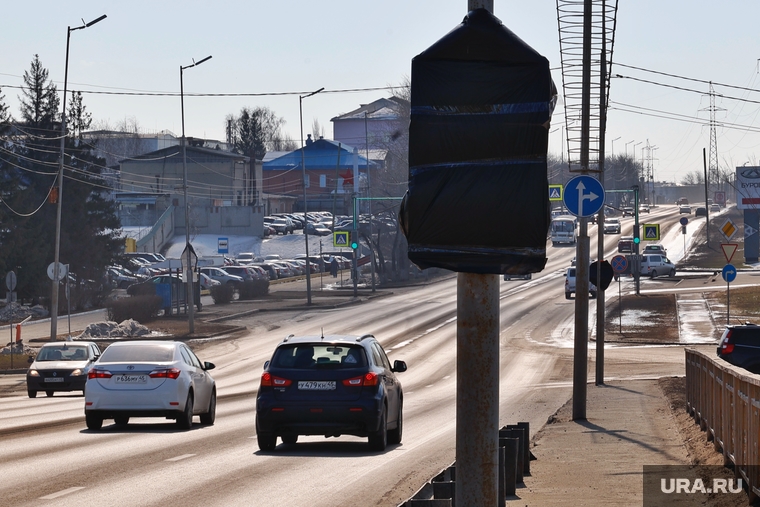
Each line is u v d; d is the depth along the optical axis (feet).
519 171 36.22
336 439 123.13
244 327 369.09
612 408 152.56
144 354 129.08
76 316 434.30
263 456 100.58
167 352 129.70
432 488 61.72
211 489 77.97
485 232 36.27
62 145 302.66
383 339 326.03
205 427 134.72
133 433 123.75
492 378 36.91
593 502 70.54
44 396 209.97
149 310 385.29
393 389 112.88
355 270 491.31
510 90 36.37
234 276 544.21
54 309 298.15
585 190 135.44
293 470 90.07
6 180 479.00
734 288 440.45
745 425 69.26
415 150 36.94
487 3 38.60
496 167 36.37
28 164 531.50
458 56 36.63
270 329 363.35
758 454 62.59
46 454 99.71
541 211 36.06
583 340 139.44
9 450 103.04
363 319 389.39
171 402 124.57
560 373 238.48
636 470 86.94
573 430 124.98
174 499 72.95
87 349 213.05
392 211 638.94
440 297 486.38
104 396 124.06
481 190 36.32
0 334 356.38
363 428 103.86
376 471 89.92
